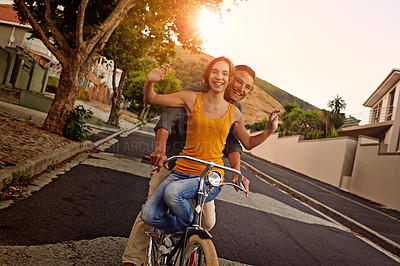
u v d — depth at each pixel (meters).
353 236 7.79
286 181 16.72
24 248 3.10
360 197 18.83
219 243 4.67
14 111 13.40
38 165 5.93
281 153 32.28
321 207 10.78
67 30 12.28
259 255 4.56
